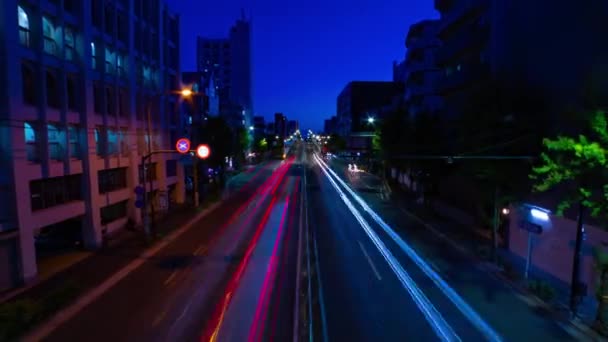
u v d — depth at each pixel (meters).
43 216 18.44
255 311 13.77
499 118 18.20
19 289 16.36
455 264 18.95
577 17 16.66
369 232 26.05
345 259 19.89
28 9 17.91
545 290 14.57
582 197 12.10
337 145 113.81
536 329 12.24
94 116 22.78
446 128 31.95
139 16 29.16
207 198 40.16
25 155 17.09
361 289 15.73
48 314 13.53
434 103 48.88
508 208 20.58
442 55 35.69
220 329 12.45
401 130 39.88
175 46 36.97
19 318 12.77
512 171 17.33
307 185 52.91
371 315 13.33
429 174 32.81
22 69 17.64
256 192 46.12
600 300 12.02
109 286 16.47
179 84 37.28
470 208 28.08
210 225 28.53
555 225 16.66
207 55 136.00
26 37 17.84
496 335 11.84
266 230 26.77
